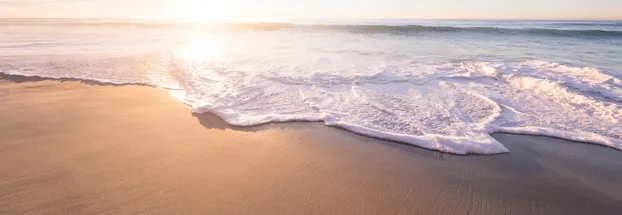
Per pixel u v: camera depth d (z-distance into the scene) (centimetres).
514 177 300
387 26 1828
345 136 389
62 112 461
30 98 529
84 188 266
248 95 542
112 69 744
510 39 1434
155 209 242
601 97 505
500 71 673
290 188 276
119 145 353
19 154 326
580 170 313
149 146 352
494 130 404
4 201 246
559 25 2461
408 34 1695
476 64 781
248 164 317
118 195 258
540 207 257
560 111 464
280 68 752
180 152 339
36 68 742
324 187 279
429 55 966
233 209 245
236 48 1141
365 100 517
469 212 249
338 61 857
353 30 1908
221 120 436
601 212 251
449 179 296
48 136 373
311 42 1355
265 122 429
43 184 271
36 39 1423
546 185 287
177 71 725
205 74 694
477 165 322
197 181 282
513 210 252
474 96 538
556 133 390
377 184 285
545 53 989
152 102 515
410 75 682
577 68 666
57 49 1062
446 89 581
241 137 383
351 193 271
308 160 329
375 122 427
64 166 302
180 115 455
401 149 355
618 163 325
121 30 2066
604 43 1274
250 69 739
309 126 419
